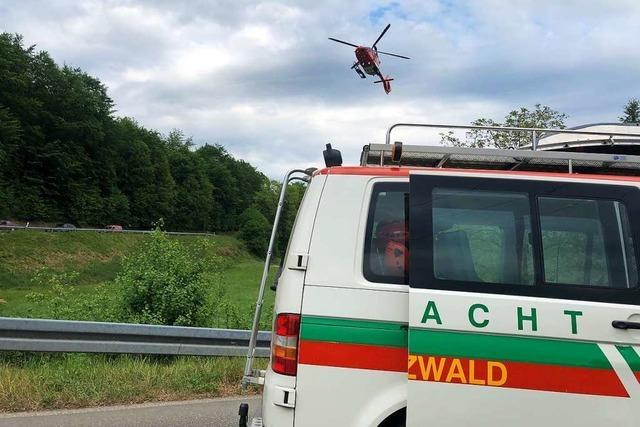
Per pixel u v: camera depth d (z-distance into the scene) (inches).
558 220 121.5
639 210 122.0
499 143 474.3
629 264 118.3
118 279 361.7
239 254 3093.0
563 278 117.0
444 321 113.1
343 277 119.6
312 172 145.4
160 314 343.0
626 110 1582.2
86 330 249.6
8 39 3073.3
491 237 120.4
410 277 116.3
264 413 118.9
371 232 122.8
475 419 111.2
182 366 258.8
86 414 205.0
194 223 4205.2
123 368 245.6
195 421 204.7
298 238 123.3
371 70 741.9
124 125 3823.8
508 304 113.9
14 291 1202.6
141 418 204.4
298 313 118.3
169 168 4023.1
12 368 239.8
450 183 124.2
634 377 111.3
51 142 3043.8
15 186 2746.1
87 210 3102.9
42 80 3137.3
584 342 112.4
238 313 381.4
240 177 5251.0
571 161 136.4
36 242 1731.1
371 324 116.9
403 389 114.6
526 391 111.3
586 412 110.9
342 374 115.5
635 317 113.3
